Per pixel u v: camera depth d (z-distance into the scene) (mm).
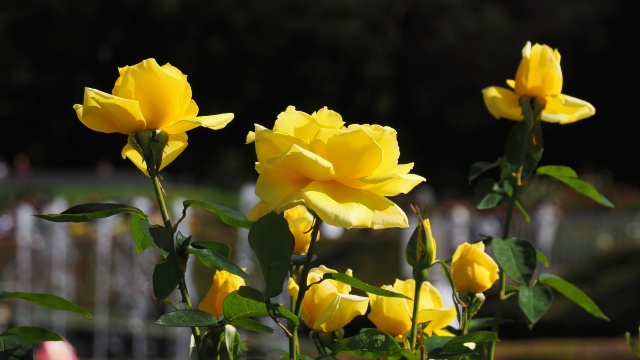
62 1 40781
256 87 43156
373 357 1543
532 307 1989
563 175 2174
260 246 1414
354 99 44219
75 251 15938
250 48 42500
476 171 2201
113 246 15664
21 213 21000
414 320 1666
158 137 1507
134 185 26359
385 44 43469
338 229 19234
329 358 1502
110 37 41719
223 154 42031
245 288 1435
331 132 1397
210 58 42438
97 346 13805
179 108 1525
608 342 11906
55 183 25750
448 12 44000
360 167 1402
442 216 19203
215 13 42062
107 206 1514
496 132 44438
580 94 43406
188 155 42188
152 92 1501
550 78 2125
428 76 44250
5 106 41219
